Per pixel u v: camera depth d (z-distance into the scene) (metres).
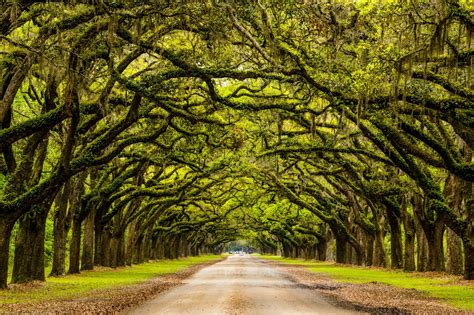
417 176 30.00
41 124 21.45
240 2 20.66
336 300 22.47
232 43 22.36
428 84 23.16
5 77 24.39
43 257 29.62
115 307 18.69
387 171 42.59
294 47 24.09
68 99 20.22
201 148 39.28
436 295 24.08
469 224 30.36
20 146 34.38
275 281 35.75
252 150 42.78
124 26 22.91
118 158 40.47
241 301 21.75
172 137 37.09
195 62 23.81
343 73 23.36
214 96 25.48
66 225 36.81
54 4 19.53
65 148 23.20
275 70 22.83
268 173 50.25
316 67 23.41
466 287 27.36
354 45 24.22
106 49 22.94
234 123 32.59
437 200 30.50
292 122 38.66
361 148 37.38
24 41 21.33
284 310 18.72
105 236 49.75
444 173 40.88
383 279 35.78
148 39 21.94
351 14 23.44
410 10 21.39
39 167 28.03
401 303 21.11
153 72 29.28
